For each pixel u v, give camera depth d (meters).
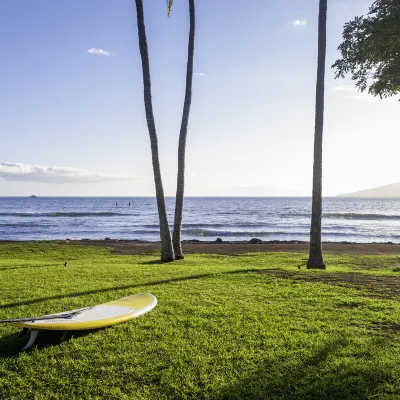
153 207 125.50
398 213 88.81
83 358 5.21
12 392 4.42
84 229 47.19
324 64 13.91
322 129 14.05
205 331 6.12
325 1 13.87
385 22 9.28
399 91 10.49
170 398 4.29
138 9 15.61
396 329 6.25
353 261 18.22
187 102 17.34
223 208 116.06
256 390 4.37
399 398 4.15
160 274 11.47
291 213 87.19
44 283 9.92
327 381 4.53
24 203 168.12
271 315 6.98
